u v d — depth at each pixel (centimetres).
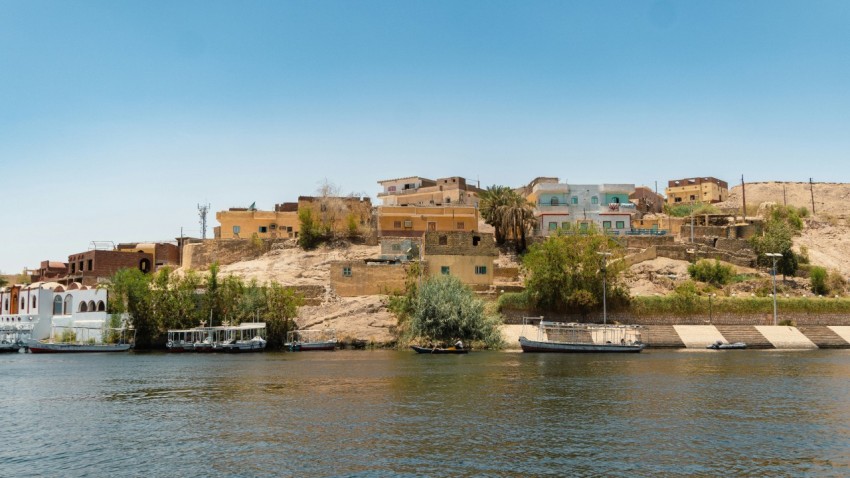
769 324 8900
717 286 9769
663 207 15900
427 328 8094
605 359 6888
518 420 3447
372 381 5003
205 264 11319
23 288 10819
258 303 9025
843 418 3500
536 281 8662
